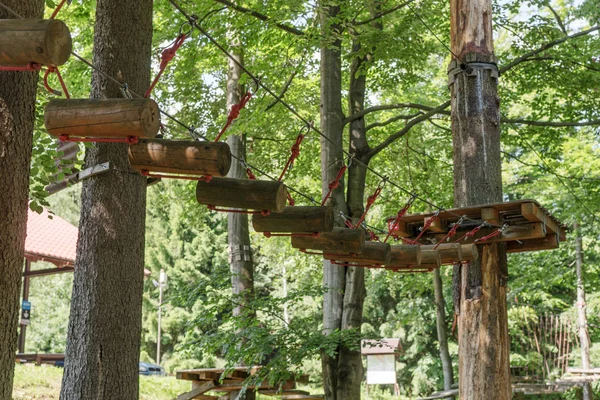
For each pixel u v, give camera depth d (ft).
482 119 26.09
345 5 36.01
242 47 42.29
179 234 112.06
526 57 39.14
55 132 11.92
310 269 63.93
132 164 13.34
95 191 20.59
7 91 14.16
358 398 33.96
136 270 20.59
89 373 19.65
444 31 44.60
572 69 41.60
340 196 36.11
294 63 46.60
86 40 42.70
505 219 24.88
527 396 82.48
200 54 42.96
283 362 30.96
